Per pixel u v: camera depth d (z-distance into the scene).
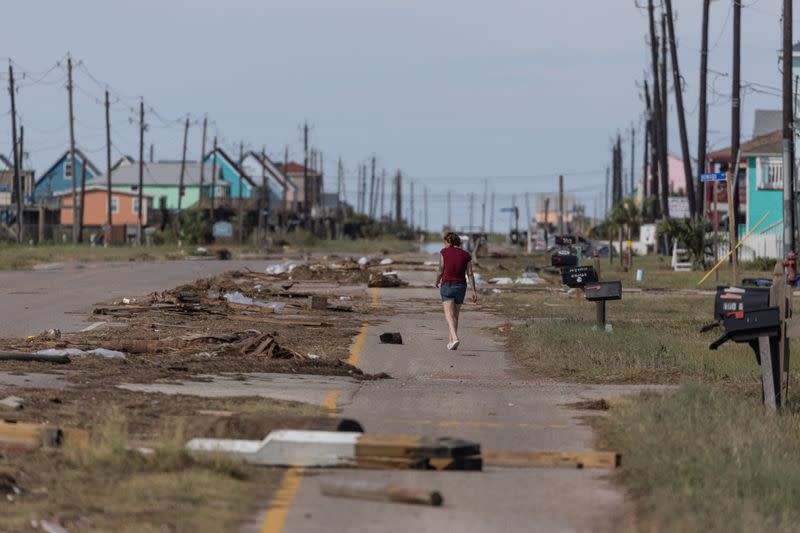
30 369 35.00
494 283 102.06
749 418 28.59
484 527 18.23
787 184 88.00
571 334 51.47
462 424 28.38
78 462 21.47
